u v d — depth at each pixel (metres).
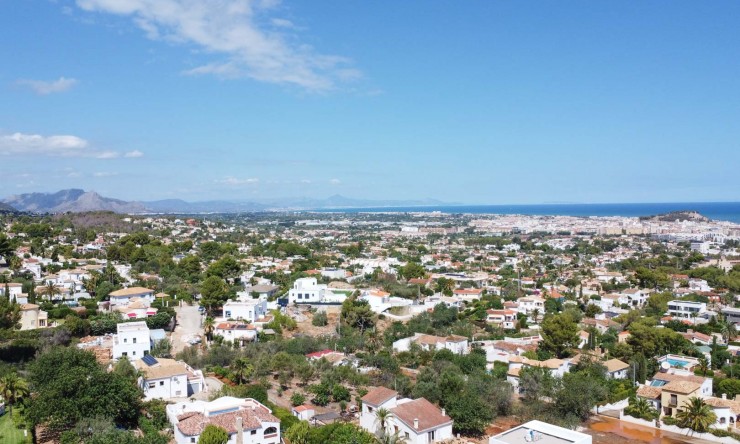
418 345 164.38
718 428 116.25
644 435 116.75
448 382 123.69
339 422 105.88
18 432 98.88
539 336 192.62
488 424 116.81
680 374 143.38
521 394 137.50
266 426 98.06
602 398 129.62
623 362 153.62
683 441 113.56
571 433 88.69
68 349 117.56
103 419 95.50
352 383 136.88
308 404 122.31
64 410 96.06
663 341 170.00
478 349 164.75
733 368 150.62
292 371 141.00
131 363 132.00
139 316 186.12
